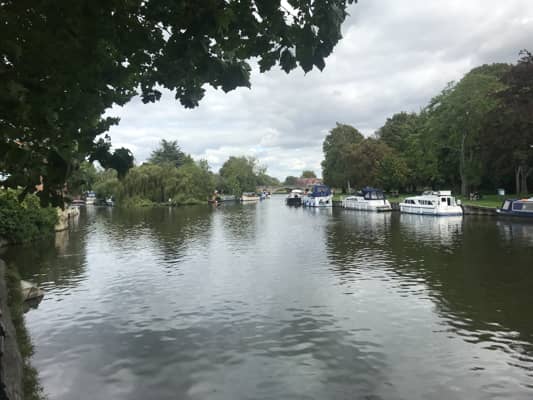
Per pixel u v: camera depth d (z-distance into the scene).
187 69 4.61
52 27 3.62
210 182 99.38
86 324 12.43
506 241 26.34
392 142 87.56
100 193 98.69
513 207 39.56
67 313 13.48
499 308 13.09
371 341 10.73
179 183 89.31
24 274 19.31
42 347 10.74
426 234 31.23
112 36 3.87
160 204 86.69
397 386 8.51
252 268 19.80
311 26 3.84
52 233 34.59
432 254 22.55
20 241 28.88
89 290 16.31
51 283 17.52
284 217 52.75
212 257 23.00
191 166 102.25
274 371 9.21
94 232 36.41
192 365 9.57
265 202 111.38
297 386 8.55
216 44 4.48
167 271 19.52
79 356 10.15
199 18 3.42
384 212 57.50
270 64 4.16
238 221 47.09
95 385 8.73
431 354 9.92
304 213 60.25
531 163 48.62
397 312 12.91
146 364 9.66
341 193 104.81
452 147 60.03
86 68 4.03
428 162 67.50
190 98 5.12
